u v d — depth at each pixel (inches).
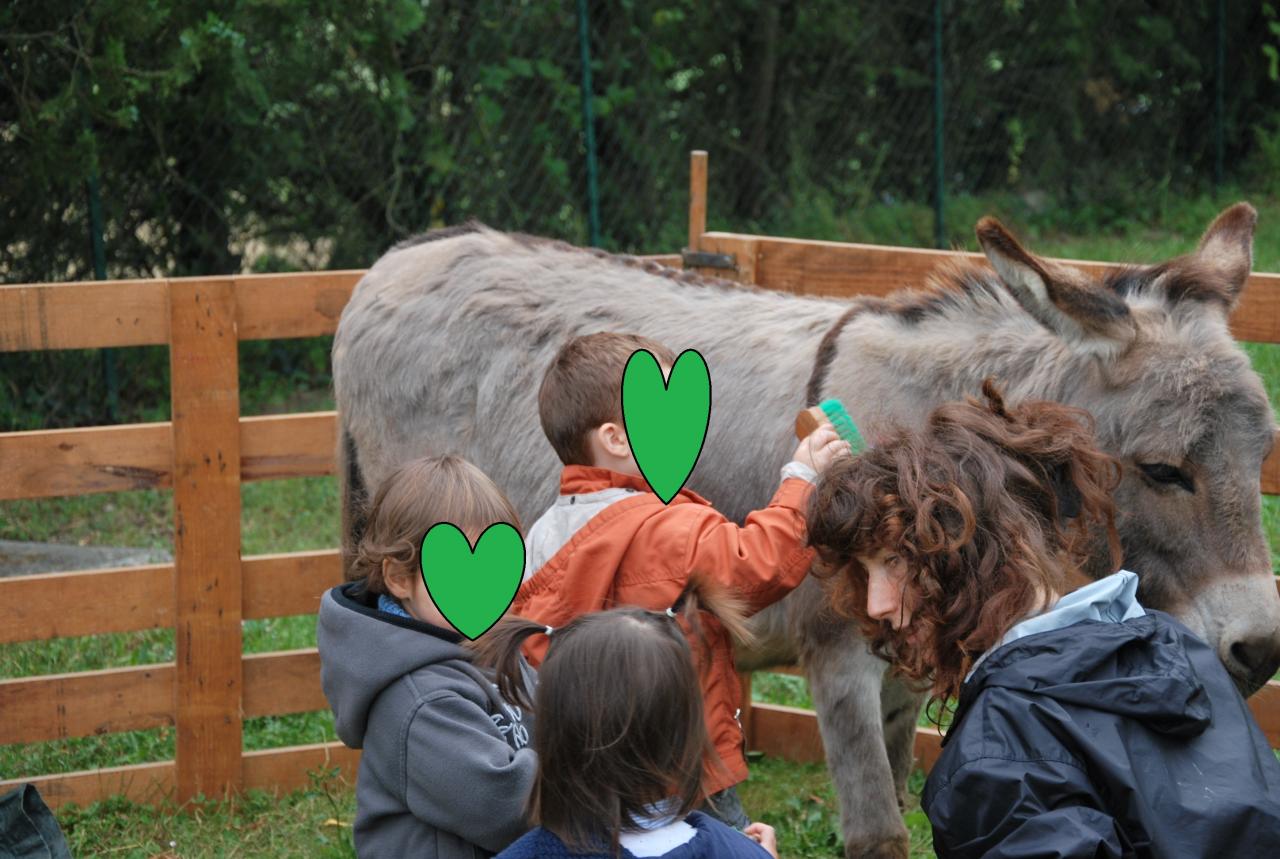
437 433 153.9
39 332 154.2
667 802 72.4
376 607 92.0
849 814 129.3
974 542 75.4
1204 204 491.8
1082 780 67.6
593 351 104.3
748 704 183.0
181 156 350.0
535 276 152.2
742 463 137.0
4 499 155.6
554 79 399.2
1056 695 69.8
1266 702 153.6
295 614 168.7
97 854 155.0
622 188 426.0
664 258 194.1
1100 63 507.8
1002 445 79.8
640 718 70.1
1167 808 67.2
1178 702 69.2
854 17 470.0
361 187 379.9
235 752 167.3
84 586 160.7
